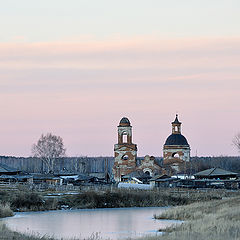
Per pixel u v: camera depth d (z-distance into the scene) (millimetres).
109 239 79125
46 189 171375
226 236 66875
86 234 90000
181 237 67250
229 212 92250
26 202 134125
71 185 195250
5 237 69188
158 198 151750
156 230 93375
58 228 98438
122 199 147750
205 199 155375
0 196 134875
